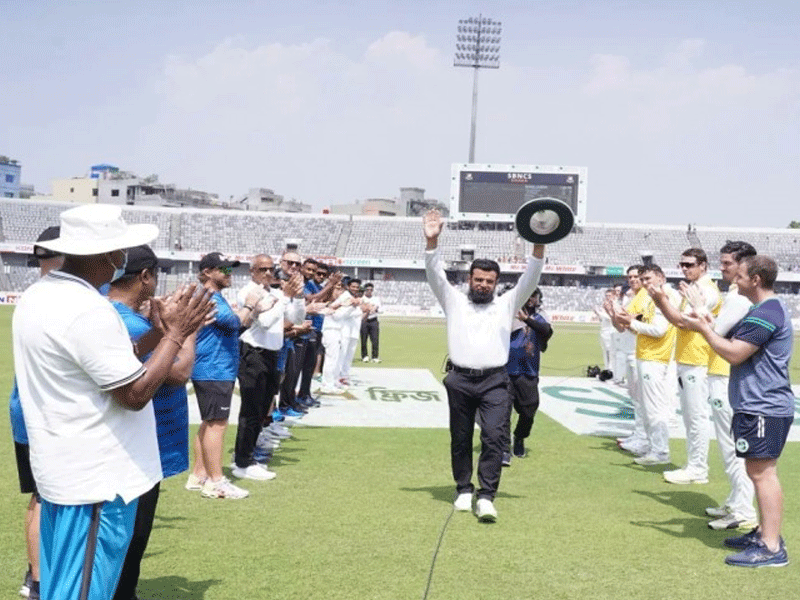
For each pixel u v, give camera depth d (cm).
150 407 305
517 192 4434
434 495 665
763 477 503
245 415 703
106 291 379
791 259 5141
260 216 5569
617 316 767
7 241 4909
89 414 278
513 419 1113
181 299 295
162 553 496
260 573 464
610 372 1545
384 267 5109
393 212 7919
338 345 1298
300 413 1056
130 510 292
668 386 816
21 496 609
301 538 533
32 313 278
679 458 856
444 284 632
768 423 489
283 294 725
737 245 562
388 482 709
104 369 272
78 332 271
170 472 388
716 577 477
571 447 908
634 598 440
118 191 7625
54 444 277
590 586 457
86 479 278
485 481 601
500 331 617
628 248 5259
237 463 706
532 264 614
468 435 627
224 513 589
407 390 1363
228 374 628
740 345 485
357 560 492
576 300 4956
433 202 8075
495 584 456
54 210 5250
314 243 5394
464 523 581
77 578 278
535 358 824
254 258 695
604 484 723
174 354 291
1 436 841
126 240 293
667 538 555
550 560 502
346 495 656
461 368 616
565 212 588
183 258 5041
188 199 7875
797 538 562
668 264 5134
